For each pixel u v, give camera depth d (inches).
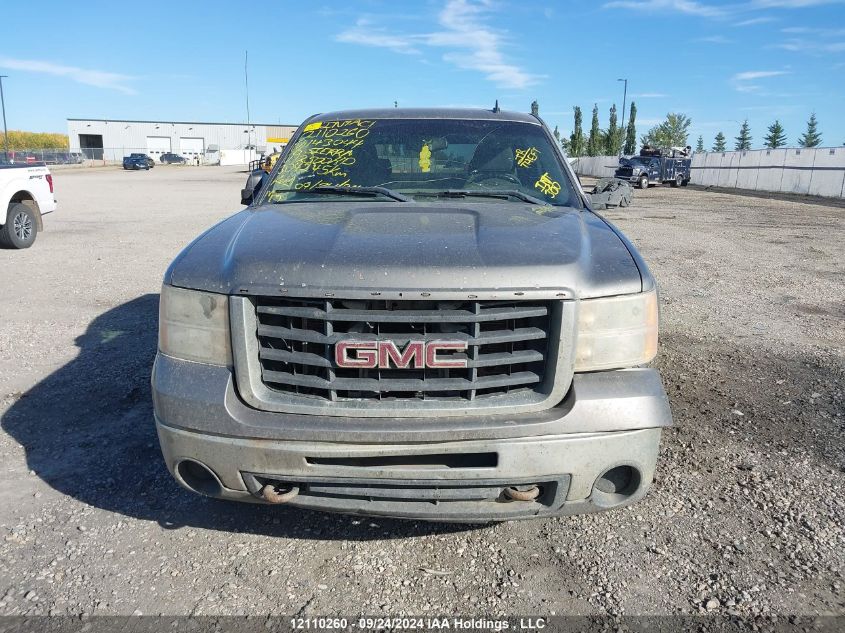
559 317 97.0
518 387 100.1
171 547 117.0
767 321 269.4
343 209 129.6
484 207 131.4
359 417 96.7
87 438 157.8
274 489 100.2
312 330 97.7
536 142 158.9
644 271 105.4
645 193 1293.1
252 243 106.8
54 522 123.8
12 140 3902.6
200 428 98.8
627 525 124.3
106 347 225.6
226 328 100.0
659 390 102.1
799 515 127.0
